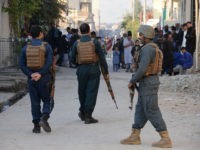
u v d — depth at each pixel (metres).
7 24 29.14
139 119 10.02
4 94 16.91
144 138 10.62
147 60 9.53
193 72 25.44
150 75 9.70
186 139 10.55
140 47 9.82
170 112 13.87
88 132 11.31
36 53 10.95
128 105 15.23
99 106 14.98
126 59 31.92
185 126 11.89
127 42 31.91
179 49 27.89
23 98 16.97
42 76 11.02
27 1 28.84
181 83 19.19
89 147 9.82
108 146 9.91
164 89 18.86
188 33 26.78
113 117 13.17
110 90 13.20
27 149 9.66
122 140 10.14
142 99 9.77
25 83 19.22
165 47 25.22
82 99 12.55
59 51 31.64
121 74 28.14
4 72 24.03
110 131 11.40
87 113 12.37
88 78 12.38
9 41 26.95
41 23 35.06
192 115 13.39
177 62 25.38
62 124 12.27
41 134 11.09
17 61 27.53
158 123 9.75
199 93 18.03
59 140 10.48
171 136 10.81
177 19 46.97
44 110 11.19
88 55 12.33
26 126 11.98
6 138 10.66
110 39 49.81
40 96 11.20
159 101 15.97
